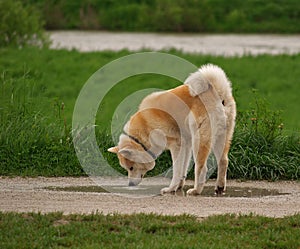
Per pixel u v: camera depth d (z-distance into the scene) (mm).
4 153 13953
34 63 30594
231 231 9031
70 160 13977
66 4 53531
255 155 13914
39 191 11875
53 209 10180
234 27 52469
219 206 10766
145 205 10750
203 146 11914
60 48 36094
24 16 35062
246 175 13734
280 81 29828
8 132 14320
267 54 35125
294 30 52250
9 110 15055
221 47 39906
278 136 14562
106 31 51375
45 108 16328
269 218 9562
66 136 14570
